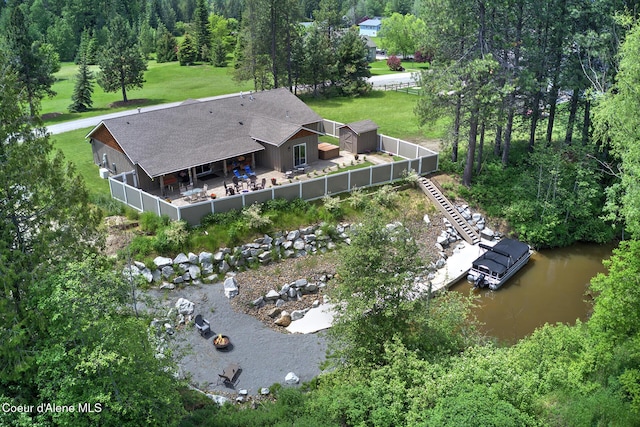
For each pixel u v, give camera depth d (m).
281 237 31.53
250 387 22.58
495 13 38.16
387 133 49.97
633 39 25.47
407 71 89.12
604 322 19.66
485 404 15.19
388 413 16.80
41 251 16.88
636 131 24.27
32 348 15.83
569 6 37.03
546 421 16.53
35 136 17.84
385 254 20.41
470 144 38.00
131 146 34.34
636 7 35.75
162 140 35.59
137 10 131.50
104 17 119.94
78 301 15.32
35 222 17.42
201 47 95.19
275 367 23.80
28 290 16.11
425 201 37.34
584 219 37.28
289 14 60.34
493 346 21.58
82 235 18.92
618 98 25.41
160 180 34.19
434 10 37.44
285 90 45.41
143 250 28.75
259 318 27.00
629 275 19.34
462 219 36.38
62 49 103.75
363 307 19.64
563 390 18.11
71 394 15.19
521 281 32.31
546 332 22.12
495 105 36.59
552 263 34.56
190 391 21.20
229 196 31.16
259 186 35.47
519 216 36.47
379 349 20.39
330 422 17.14
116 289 16.86
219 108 40.84
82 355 15.20
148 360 15.98
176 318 26.09
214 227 30.44
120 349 15.49
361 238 20.09
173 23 135.75
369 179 36.53
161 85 76.06
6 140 16.84
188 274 28.70
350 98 65.50
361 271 20.28
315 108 60.69
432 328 20.66
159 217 30.67
